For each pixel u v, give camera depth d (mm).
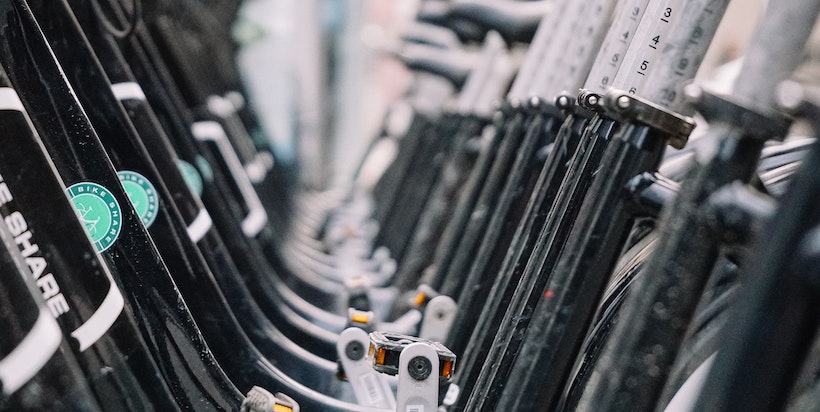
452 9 3791
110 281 1542
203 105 3725
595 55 2123
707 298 1465
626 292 1687
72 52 2072
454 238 3121
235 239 2916
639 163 1359
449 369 1678
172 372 1791
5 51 1720
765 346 906
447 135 4574
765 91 1050
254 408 1695
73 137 1765
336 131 10648
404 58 4797
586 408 1248
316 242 5582
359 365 2217
